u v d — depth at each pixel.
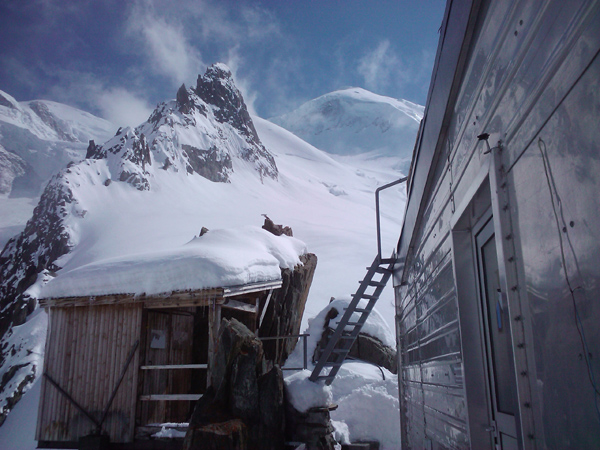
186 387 8.86
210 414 5.98
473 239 2.64
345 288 29.06
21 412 15.78
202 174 82.56
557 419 1.37
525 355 1.61
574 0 1.24
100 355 7.54
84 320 7.80
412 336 4.52
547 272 1.42
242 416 6.07
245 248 8.86
